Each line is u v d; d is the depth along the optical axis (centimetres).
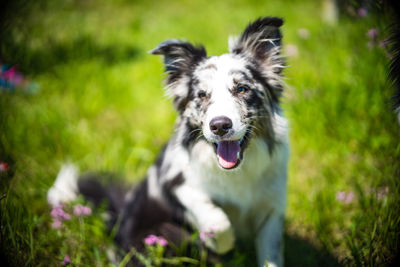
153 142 138
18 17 161
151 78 176
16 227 104
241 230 111
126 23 249
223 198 106
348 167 123
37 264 105
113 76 176
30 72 170
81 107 153
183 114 107
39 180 124
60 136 137
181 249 106
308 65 153
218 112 98
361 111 129
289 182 124
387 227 99
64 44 197
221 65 103
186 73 107
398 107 106
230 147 100
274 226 105
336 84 137
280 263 104
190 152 105
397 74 104
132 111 156
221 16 247
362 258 99
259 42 106
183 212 108
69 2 269
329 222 111
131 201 119
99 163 133
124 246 113
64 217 110
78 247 107
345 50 148
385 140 119
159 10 275
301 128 134
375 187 109
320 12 235
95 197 122
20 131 137
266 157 103
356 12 132
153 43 215
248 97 102
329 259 105
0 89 150
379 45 117
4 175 113
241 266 105
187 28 232
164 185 109
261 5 261
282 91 106
